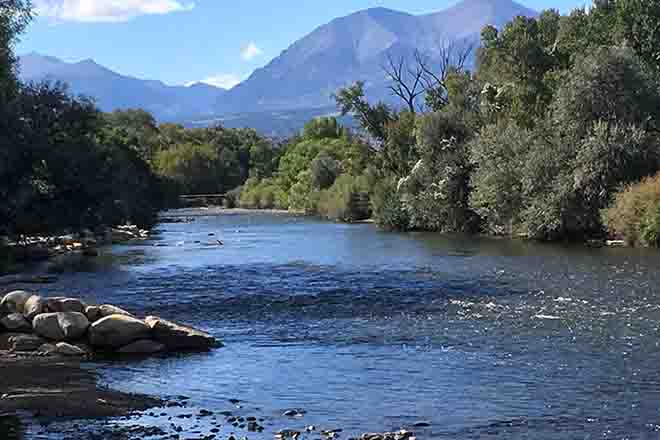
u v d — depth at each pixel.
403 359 22.80
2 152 50.09
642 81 64.19
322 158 138.00
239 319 30.94
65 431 16.02
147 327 24.88
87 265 52.69
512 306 32.38
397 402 18.20
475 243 65.69
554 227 64.06
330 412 17.48
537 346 24.20
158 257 58.41
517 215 69.56
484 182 70.56
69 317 25.41
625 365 21.42
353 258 55.44
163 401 18.50
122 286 41.28
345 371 21.44
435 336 26.30
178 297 37.22
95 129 64.06
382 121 108.50
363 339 26.11
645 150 61.25
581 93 63.91
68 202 58.09
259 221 113.12
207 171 193.25
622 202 58.69
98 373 21.62
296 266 50.75
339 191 113.62
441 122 82.81
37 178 56.44
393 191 91.56
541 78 78.75
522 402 18.02
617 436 15.49
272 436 15.66
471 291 37.31
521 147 69.50
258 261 54.53
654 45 72.06
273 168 197.12
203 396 19.03
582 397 18.34
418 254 57.25
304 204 138.50
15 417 17.08
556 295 35.12
